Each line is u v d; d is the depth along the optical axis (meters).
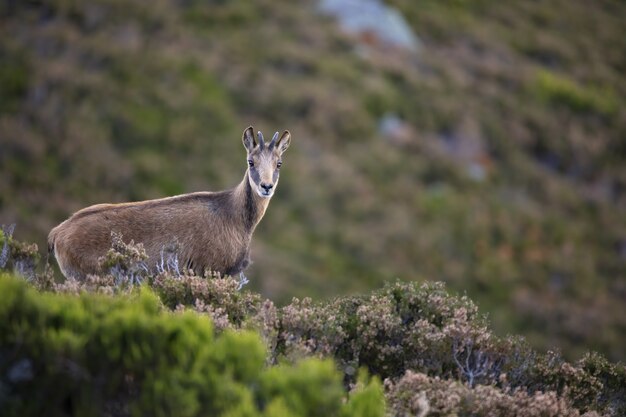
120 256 19.72
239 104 94.94
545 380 18.97
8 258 19.12
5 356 12.21
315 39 108.81
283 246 75.56
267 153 24.62
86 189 78.38
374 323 18.89
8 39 94.62
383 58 109.38
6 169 77.06
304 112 95.62
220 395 12.45
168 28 104.25
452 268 78.56
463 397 15.60
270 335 16.89
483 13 131.62
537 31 129.75
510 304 75.56
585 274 82.31
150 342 13.00
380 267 76.50
